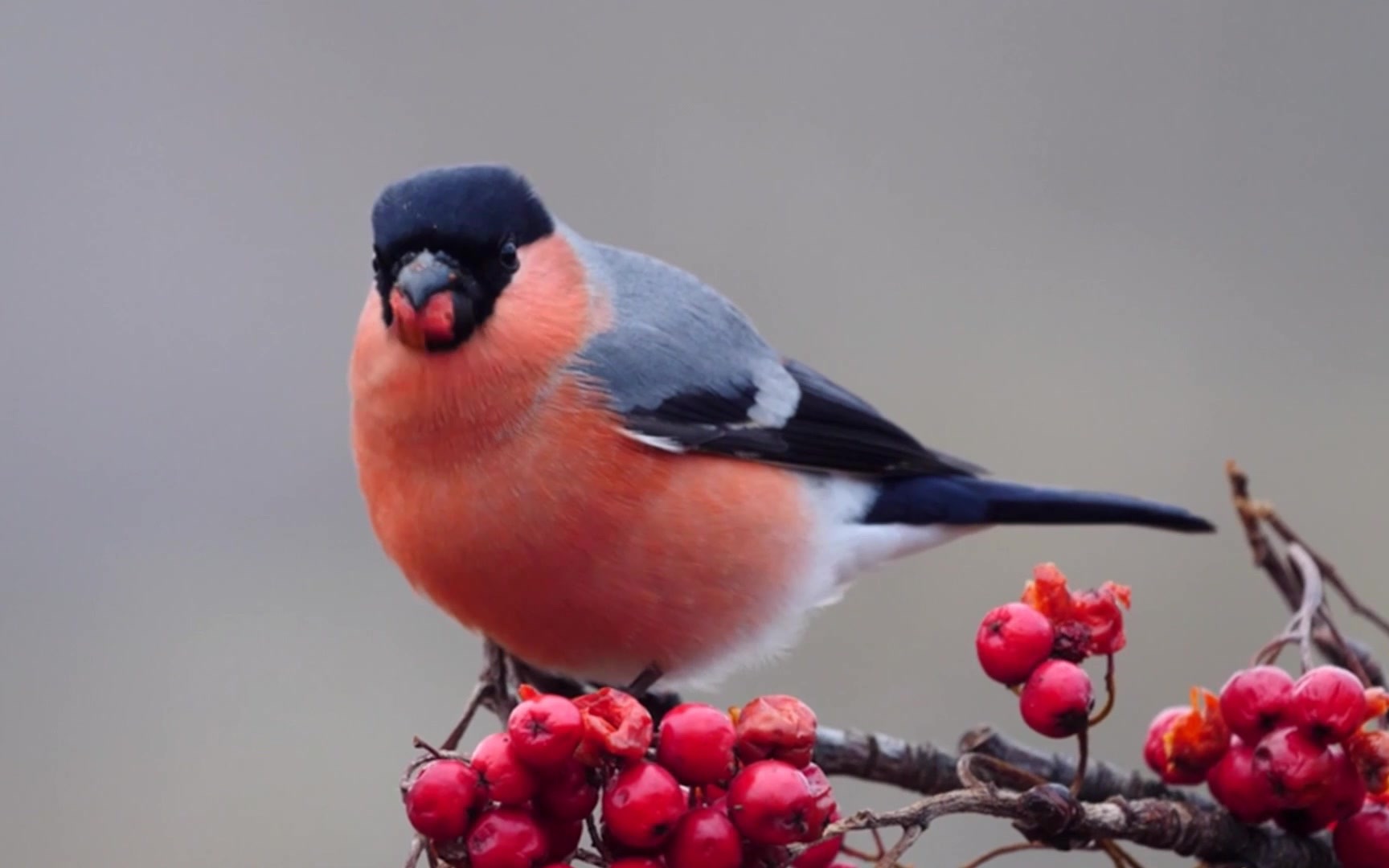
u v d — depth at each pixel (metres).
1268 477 12.62
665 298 8.74
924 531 9.68
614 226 14.44
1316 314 13.69
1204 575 11.76
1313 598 6.39
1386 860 5.88
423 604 12.29
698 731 5.10
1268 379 13.16
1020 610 5.71
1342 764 5.71
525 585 8.02
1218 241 14.14
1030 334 13.61
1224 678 11.32
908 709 11.07
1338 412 12.88
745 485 8.50
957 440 13.07
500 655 8.55
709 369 8.56
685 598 8.26
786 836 5.00
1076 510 9.66
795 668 11.17
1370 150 14.26
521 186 8.25
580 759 5.11
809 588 8.88
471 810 5.09
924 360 13.54
